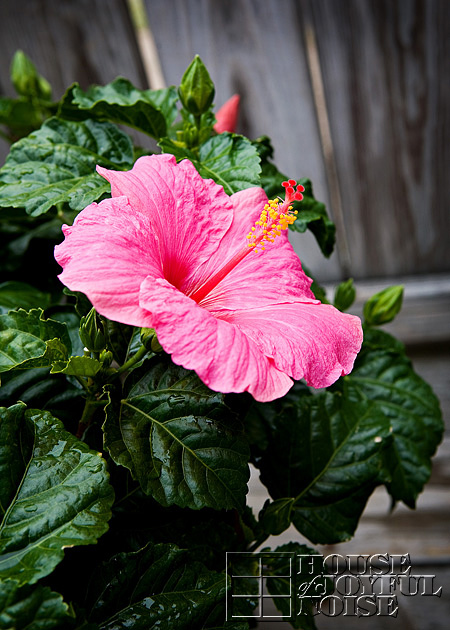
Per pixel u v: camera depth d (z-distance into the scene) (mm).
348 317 414
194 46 635
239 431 404
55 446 385
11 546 361
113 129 472
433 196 688
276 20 623
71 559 410
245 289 421
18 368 408
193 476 394
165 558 396
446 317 725
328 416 472
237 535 447
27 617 343
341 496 466
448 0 611
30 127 584
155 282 369
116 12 624
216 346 365
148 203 399
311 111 656
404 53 631
